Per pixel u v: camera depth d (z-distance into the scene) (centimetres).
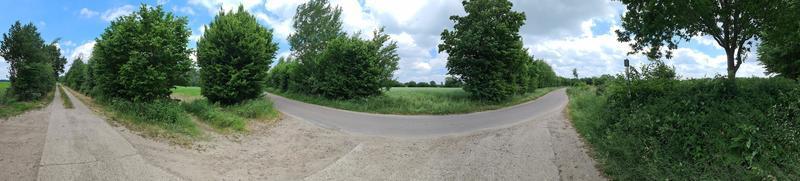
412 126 1533
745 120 819
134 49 1430
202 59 2062
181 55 1491
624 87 1280
